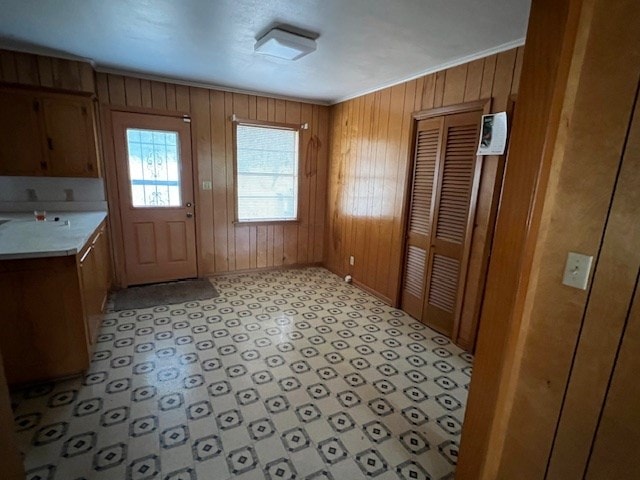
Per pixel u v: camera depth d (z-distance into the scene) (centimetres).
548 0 95
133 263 372
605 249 94
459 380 227
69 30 232
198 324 294
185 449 161
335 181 447
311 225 477
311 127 443
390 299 352
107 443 163
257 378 220
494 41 222
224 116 389
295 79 340
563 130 99
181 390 205
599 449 100
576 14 92
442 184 284
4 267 183
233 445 165
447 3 176
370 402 201
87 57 293
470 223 256
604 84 91
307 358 246
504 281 112
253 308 333
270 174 435
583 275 99
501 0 169
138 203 364
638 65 85
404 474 153
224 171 402
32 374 199
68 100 298
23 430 169
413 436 176
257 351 253
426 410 196
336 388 213
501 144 229
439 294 293
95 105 324
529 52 101
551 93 97
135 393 201
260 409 191
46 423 174
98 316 265
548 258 107
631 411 92
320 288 400
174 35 237
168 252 389
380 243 364
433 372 235
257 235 441
